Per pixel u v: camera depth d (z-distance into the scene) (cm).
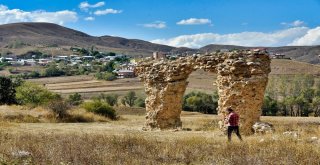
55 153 1408
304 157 1380
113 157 1400
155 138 2170
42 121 3888
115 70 18450
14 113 3891
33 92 5669
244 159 1361
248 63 2531
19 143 1659
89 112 4728
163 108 3062
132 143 1783
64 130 2866
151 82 3125
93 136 2061
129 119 5166
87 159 1319
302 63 15088
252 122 2552
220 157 1423
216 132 2645
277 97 10531
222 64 2620
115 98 10000
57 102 4209
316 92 10188
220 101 2631
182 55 3123
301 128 2695
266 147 1650
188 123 3991
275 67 14300
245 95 2538
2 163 1212
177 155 1481
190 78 13650
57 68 19000
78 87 13112
